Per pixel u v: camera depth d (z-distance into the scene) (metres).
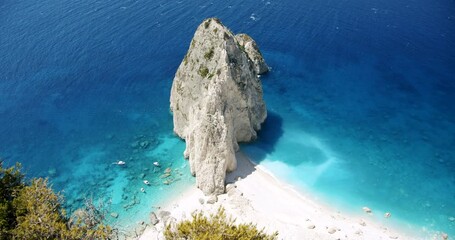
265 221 49.66
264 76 83.50
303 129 68.12
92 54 89.94
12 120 72.25
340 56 90.06
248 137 62.72
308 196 54.94
